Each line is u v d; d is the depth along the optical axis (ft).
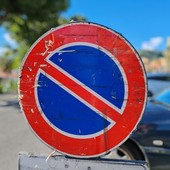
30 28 84.99
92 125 6.08
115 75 6.04
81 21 6.14
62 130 6.16
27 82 6.25
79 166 6.07
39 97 6.22
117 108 6.02
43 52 6.22
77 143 6.11
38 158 6.22
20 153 6.32
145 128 12.72
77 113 6.12
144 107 5.94
